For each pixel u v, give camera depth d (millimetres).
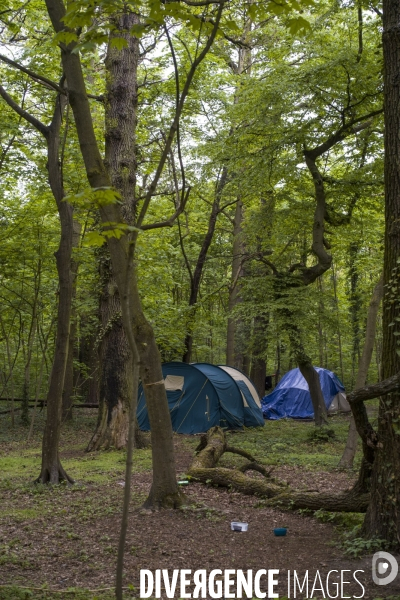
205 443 12289
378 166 15414
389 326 6465
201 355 37125
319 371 24297
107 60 14836
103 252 14969
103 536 7047
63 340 10195
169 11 4645
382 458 6363
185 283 24594
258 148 17531
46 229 17734
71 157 14867
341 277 33406
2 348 25016
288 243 18719
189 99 19047
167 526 7527
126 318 3951
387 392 6227
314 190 17094
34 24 12641
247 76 18828
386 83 6770
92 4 4449
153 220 19844
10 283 19609
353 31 16234
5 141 14758
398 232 6535
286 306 16625
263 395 25781
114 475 11164
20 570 6023
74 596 5211
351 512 7723
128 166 14273
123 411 14523
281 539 7078
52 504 8789
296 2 4633
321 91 14891
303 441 16469
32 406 24750
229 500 9078
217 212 21594
